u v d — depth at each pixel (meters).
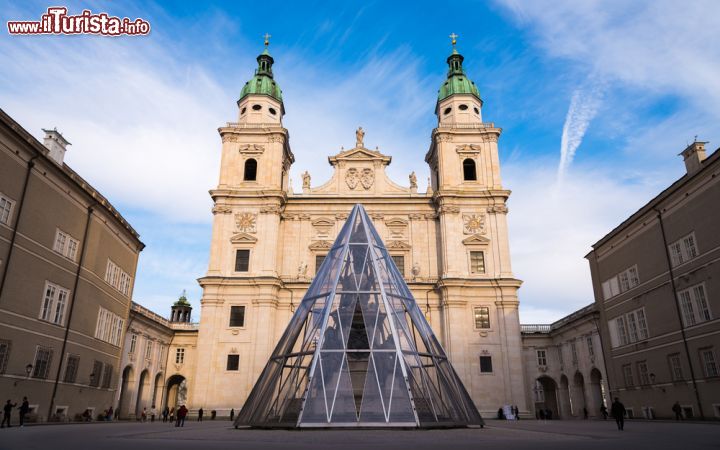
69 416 38.25
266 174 55.91
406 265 54.88
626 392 47.38
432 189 62.12
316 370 23.98
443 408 25.20
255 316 50.72
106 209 43.62
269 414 24.67
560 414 63.88
